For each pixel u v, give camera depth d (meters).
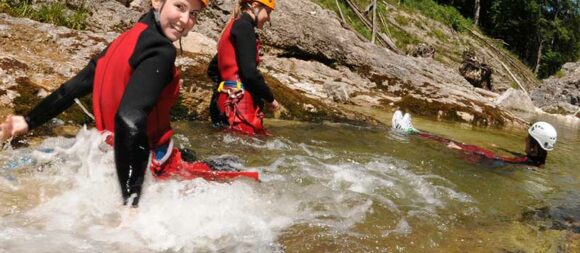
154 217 2.34
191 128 4.43
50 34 5.07
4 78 3.93
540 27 37.19
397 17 23.62
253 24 4.43
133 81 2.25
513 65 27.33
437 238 2.69
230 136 4.28
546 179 4.57
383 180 3.61
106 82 2.44
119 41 2.46
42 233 2.12
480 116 8.39
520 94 13.43
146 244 2.15
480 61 15.65
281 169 3.51
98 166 2.55
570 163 5.65
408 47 19.78
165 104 2.54
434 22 25.38
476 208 3.31
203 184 2.77
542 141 5.11
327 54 9.66
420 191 3.50
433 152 4.90
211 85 5.20
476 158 4.93
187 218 2.41
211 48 6.82
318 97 7.70
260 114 4.52
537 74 36.56
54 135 3.51
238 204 2.68
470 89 10.77
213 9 9.10
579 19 40.06
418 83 9.61
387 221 2.82
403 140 5.29
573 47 40.78
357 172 3.71
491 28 37.03
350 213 2.86
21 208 2.33
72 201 2.44
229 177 2.94
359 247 2.43
